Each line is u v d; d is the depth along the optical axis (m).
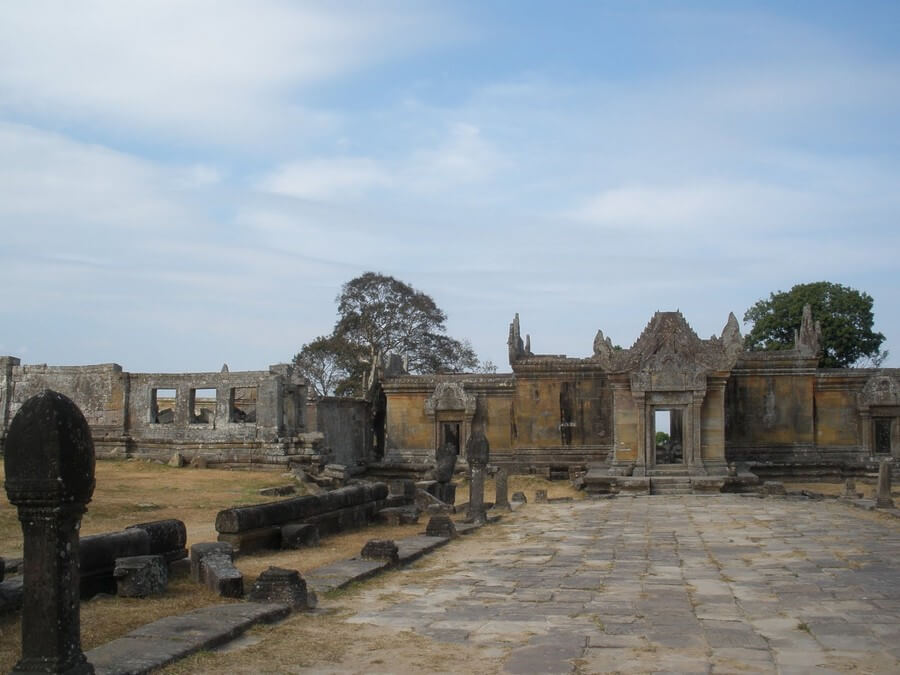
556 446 49.28
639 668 9.85
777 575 16.47
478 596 14.24
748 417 47.59
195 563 14.10
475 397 50.84
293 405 40.97
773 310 69.62
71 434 7.87
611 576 16.44
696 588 15.09
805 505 33.00
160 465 38.72
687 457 43.12
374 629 11.66
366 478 51.00
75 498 7.86
